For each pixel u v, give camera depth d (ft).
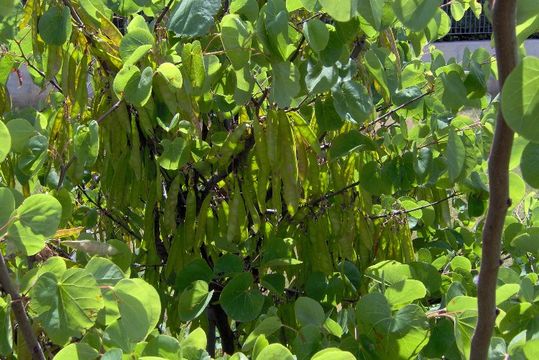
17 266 7.93
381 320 7.58
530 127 5.02
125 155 8.83
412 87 8.82
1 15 7.30
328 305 8.68
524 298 7.57
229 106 8.90
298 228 9.12
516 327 7.42
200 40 8.68
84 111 8.82
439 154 8.75
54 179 8.70
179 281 8.64
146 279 9.20
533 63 4.94
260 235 9.28
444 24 9.45
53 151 8.55
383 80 8.24
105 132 8.77
